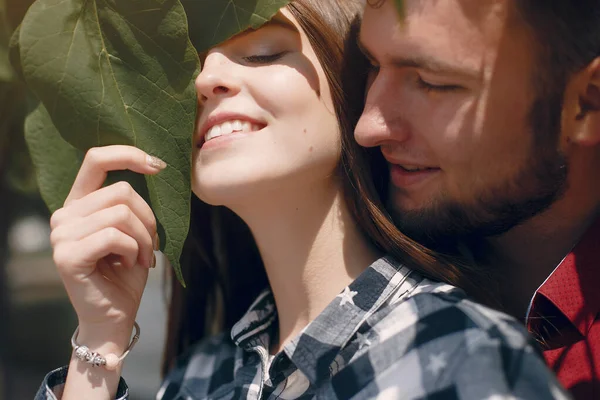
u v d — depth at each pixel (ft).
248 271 6.51
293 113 4.62
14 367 23.71
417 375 4.10
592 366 4.79
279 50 4.76
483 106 4.56
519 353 3.88
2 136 6.64
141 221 4.83
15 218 18.08
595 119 4.76
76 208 4.75
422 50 4.48
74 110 4.49
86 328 5.05
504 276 5.46
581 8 4.59
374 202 4.86
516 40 4.50
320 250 4.91
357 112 4.98
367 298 4.62
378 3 4.64
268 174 4.56
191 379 5.75
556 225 5.13
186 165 4.48
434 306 4.31
